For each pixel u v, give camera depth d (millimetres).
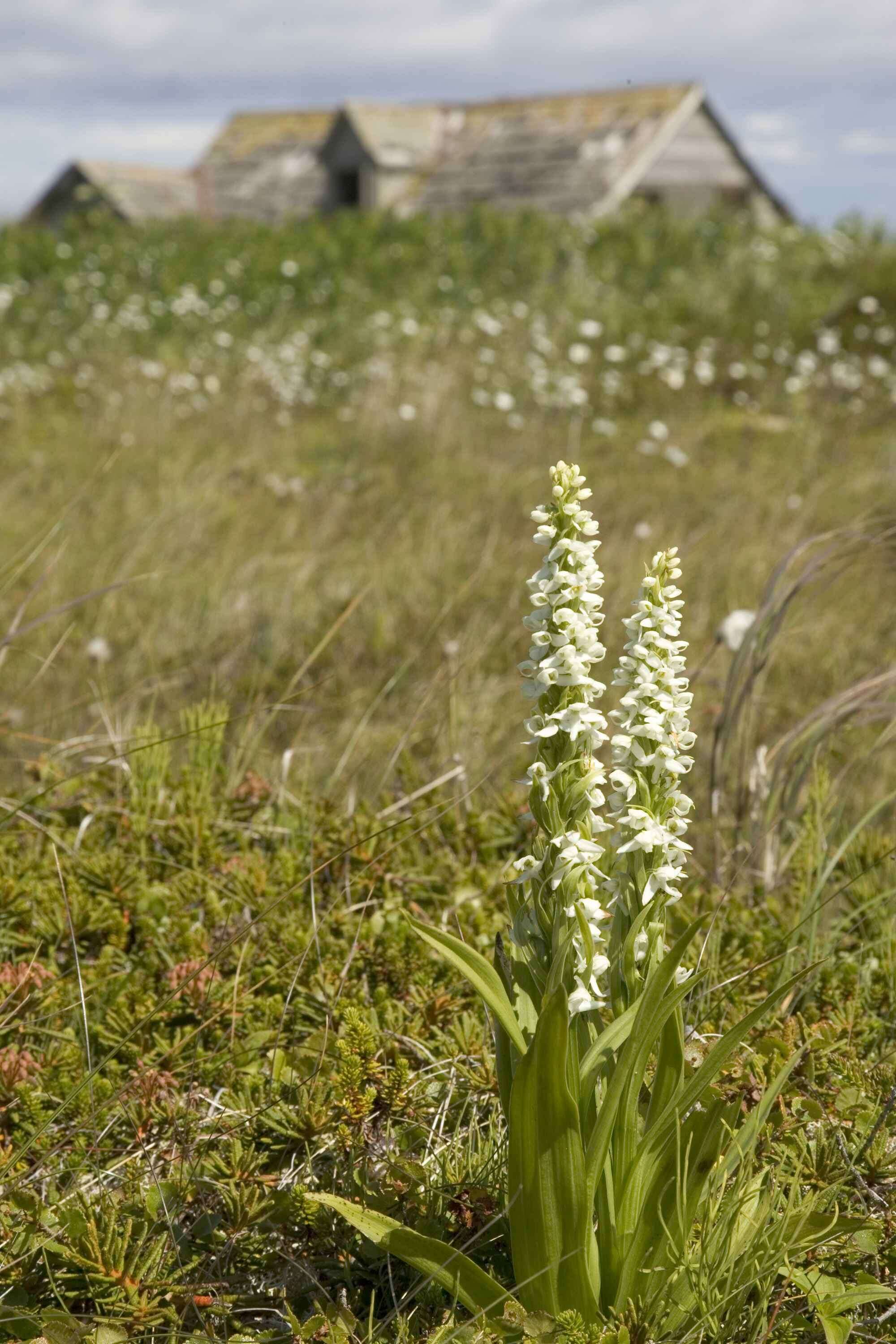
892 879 3715
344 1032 2826
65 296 18312
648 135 27297
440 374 13719
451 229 21938
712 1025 2832
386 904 3484
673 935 3277
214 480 9336
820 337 16125
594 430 12695
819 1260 2232
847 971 3240
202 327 16859
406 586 7070
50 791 4039
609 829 1922
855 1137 2502
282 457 11156
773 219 28906
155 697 4789
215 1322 2240
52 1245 2176
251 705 5238
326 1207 2301
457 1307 2189
